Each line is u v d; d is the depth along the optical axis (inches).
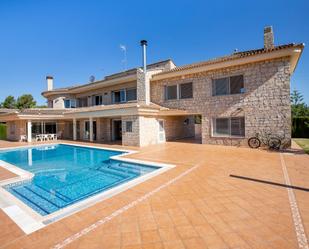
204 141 655.8
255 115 553.9
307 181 259.9
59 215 176.4
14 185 302.7
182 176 291.1
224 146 598.2
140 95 761.0
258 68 547.2
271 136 530.0
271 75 529.0
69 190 291.0
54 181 335.6
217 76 623.8
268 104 534.3
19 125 923.4
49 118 906.7
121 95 872.9
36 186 308.2
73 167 439.8
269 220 160.9
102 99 949.2
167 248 127.5
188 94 698.2
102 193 227.3
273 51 505.7
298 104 1507.1
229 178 277.4
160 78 751.7
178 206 189.8
